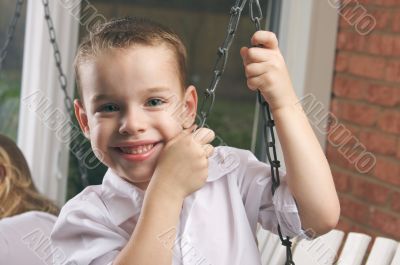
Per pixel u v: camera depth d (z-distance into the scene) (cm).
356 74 312
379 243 204
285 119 136
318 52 315
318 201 136
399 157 291
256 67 135
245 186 149
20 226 221
